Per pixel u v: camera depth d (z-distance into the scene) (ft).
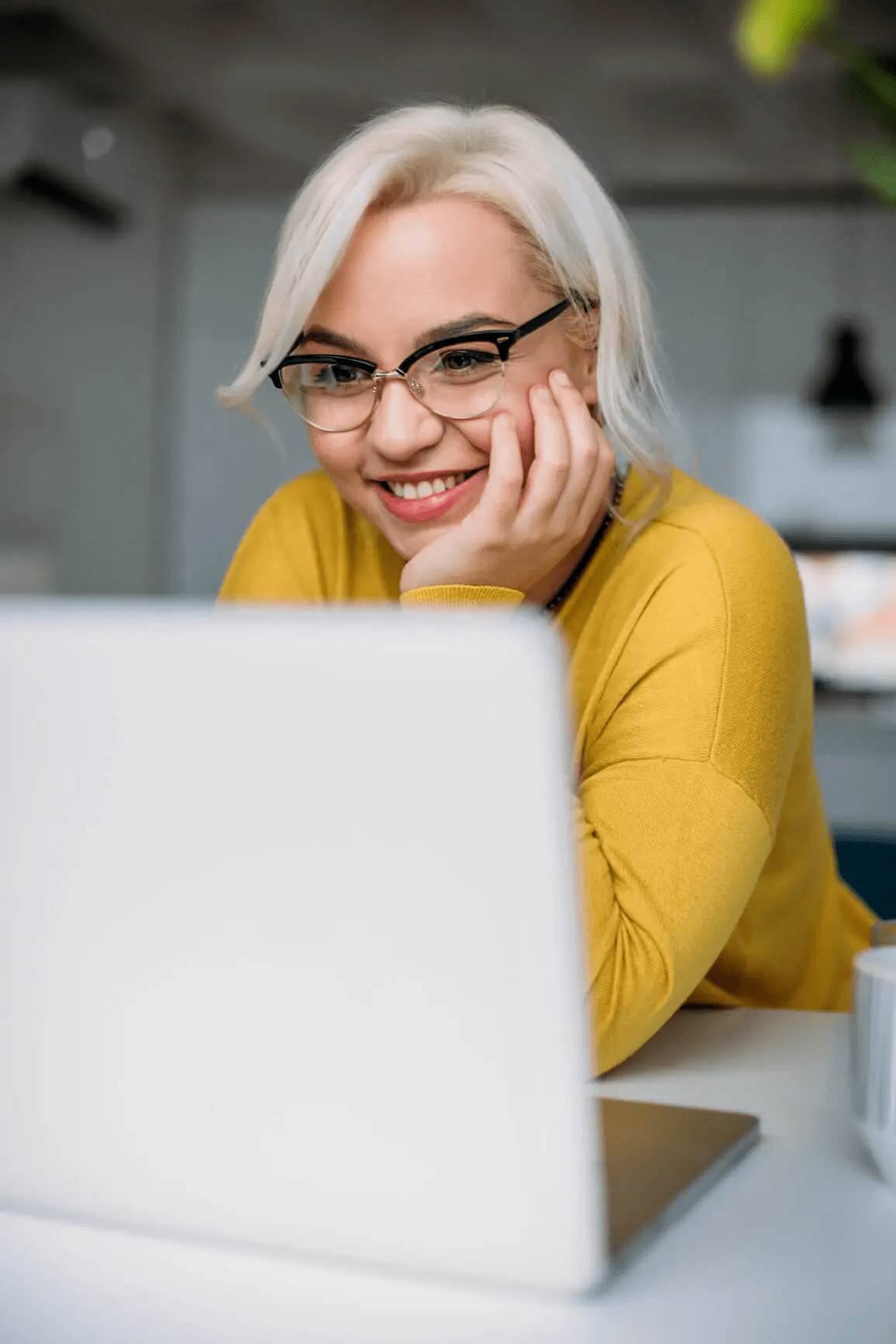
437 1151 1.72
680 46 16.69
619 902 2.99
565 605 3.95
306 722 1.61
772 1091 2.70
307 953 1.69
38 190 18.78
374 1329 1.71
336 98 18.89
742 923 3.84
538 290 3.73
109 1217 1.95
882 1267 1.88
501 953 1.62
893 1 15.98
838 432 18.85
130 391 20.92
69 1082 1.89
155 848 1.73
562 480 3.71
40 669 1.71
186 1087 1.82
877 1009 2.10
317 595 4.55
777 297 19.12
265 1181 1.82
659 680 3.38
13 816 1.79
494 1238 1.73
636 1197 2.03
